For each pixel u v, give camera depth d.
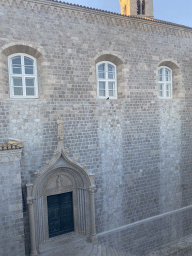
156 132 16.00
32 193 11.65
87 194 13.50
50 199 13.07
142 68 15.27
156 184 16.08
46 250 12.16
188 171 17.56
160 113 16.14
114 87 15.05
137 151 15.25
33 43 11.88
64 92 12.79
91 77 13.57
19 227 10.53
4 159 10.16
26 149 11.96
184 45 17.08
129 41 14.69
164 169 16.41
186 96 17.30
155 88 15.88
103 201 14.09
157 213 16.17
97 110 13.82
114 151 14.45
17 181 10.46
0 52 11.17
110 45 14.05
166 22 16.20
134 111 15.06
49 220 13.06
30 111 12.01
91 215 13.37
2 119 11.36
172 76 17.30
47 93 12.34
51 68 12.37
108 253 13.17
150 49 15.52
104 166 14.12
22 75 12.44
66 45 12.73
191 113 17.59
